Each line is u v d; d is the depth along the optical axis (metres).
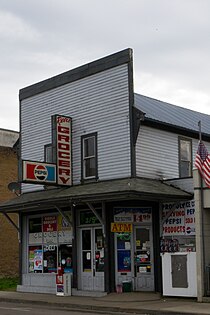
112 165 21.31
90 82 22.69
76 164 22.83
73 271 22.14
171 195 19.34
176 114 25.16
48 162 22.86
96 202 20.80
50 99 24.64
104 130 21.83
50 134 24.41
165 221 20.62
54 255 23.53
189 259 18.30
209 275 17.66
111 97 21.70
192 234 19.80
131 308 16.36
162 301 17.91
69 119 23.17
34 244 24.59
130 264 20.84
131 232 21.00
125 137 20.98
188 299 18.22
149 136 21.58
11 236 33.50
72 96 23.48
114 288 20.53
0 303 20.52
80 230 22.36
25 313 16.09
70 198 20.06
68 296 21.25
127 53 21.25
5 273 32.78
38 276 23.94
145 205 21.00
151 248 20.88
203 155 18.58
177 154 22.78
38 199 21.70
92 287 21.47
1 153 33.94
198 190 18.33
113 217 20.80
